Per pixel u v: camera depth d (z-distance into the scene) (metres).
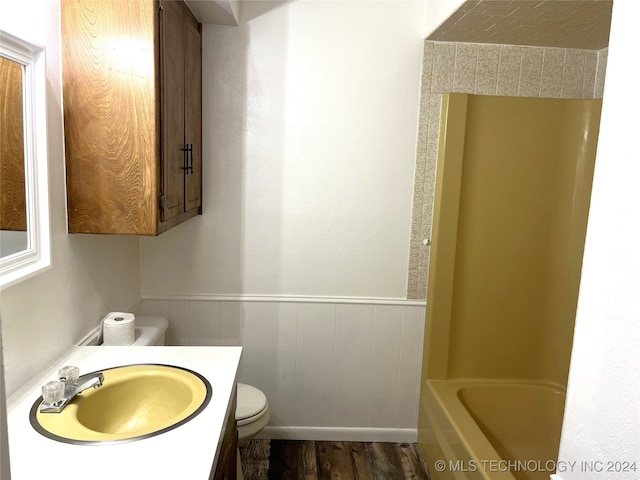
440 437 2.30
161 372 1.53
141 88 1.65
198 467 1.07
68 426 1.21
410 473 2.47
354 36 2.45
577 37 2.32
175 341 2.63
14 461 1.06
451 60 2.47
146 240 2.55
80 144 1.67
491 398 2.54
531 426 2.55
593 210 1.03
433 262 2.49
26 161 1.45
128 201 1.70
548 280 2.55
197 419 1.27
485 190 2.47
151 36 1.63
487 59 2.48
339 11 2.43
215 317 2.62
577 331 1.08
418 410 2.71
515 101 2.42
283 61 2.45
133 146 1.68
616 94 0.96
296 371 2.68
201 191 2.50
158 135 1.69
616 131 0.96
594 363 1.01
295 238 2.58
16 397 1.37
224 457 1.45
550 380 2.61
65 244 1.70
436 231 2.46
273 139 2.50
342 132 2.50
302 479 2.39
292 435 2.72
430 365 2.55
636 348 0.89
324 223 2.57
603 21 2.09
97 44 1.63
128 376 1.50
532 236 2.52
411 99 2.49
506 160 2.46
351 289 2.63
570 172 2.46
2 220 1.34
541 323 2.58
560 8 1.94
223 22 2.36
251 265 2.60
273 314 2.63
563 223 2.50
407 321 2.65
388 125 2.51
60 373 1.34
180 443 1.16
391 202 2.57
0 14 1.28
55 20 1.59
